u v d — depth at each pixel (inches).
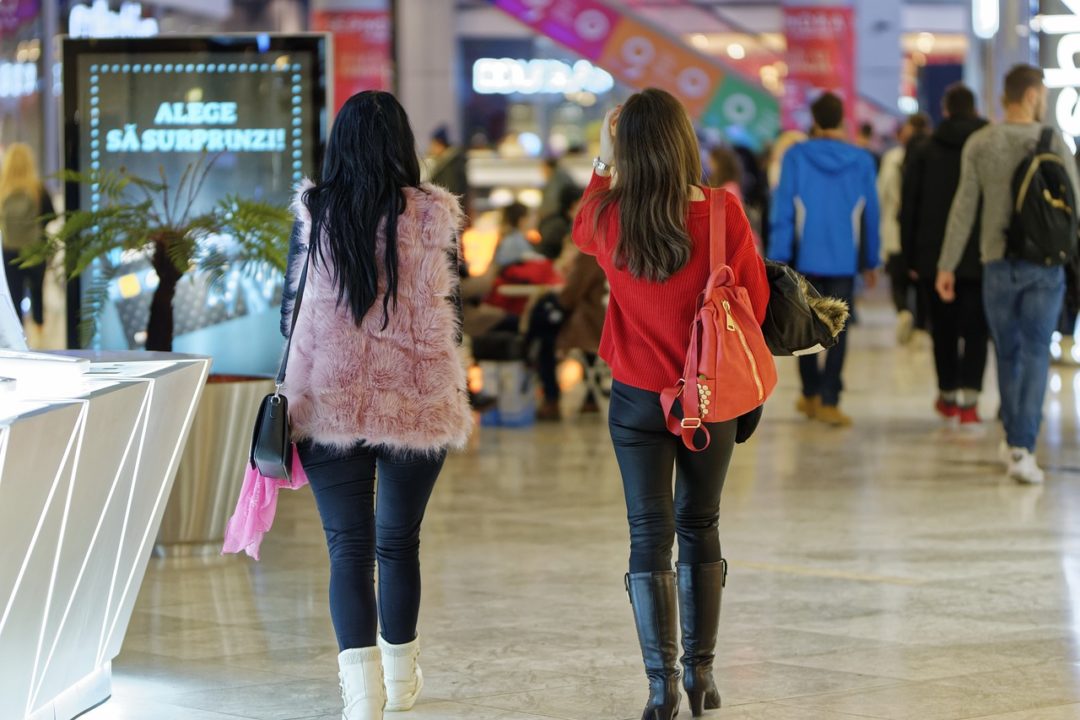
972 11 1333.7
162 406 317.7
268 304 601.0
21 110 1325.0
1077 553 491.2
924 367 1053.8
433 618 411.8
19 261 534.9
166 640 390.3
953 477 636.1
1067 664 363.6
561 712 327.0
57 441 256.5
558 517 560.7
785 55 1963.6
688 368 300.4
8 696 272.7
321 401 295.3
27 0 1326.3
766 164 1521.9
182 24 1822.1
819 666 361.7
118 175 565.6
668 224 299.7
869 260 781.3
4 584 252.1
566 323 830.5
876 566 473.7
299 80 588.7
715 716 322.3
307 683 350.9
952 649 377.1
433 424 298.5
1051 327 604.1
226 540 310.8
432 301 299.6
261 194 592.4
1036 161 583.8
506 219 868.6
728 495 598.9
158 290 517.7
